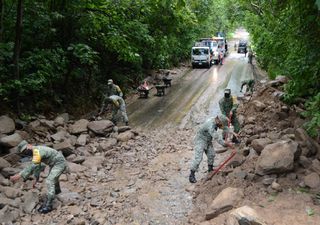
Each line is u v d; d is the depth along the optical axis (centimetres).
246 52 4334
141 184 916
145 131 1395
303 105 1254
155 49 2562
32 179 916
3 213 726
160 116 1609
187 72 3002
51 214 759
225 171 862
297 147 785
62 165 802
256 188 742
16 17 1393
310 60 1041
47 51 1410
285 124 1158
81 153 1124
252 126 1228
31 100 1432
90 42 1775
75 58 1600
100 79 1922
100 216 749
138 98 1988
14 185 879
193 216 738
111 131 1335
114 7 1750
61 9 1566
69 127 1316
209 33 4656
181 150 1172
